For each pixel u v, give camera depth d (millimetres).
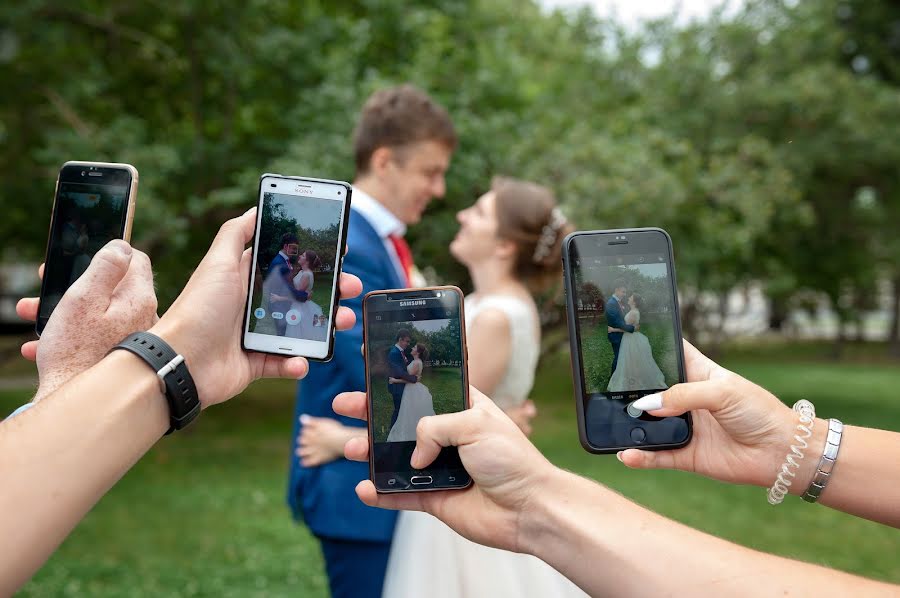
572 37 15586
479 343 2504
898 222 15602
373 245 2373
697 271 11320
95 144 7793
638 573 989
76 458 922
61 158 7625
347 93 8648
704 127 13328
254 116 10531
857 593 933
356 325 2207
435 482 1179
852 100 13516
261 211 1351
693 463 1368
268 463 8758
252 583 4863
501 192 2713
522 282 2707
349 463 2191
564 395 15938
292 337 1320
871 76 16359
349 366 2172
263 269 1333
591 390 1394
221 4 9297
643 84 13750
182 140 10164
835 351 26250
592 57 14328
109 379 1007
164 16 9336
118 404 985
